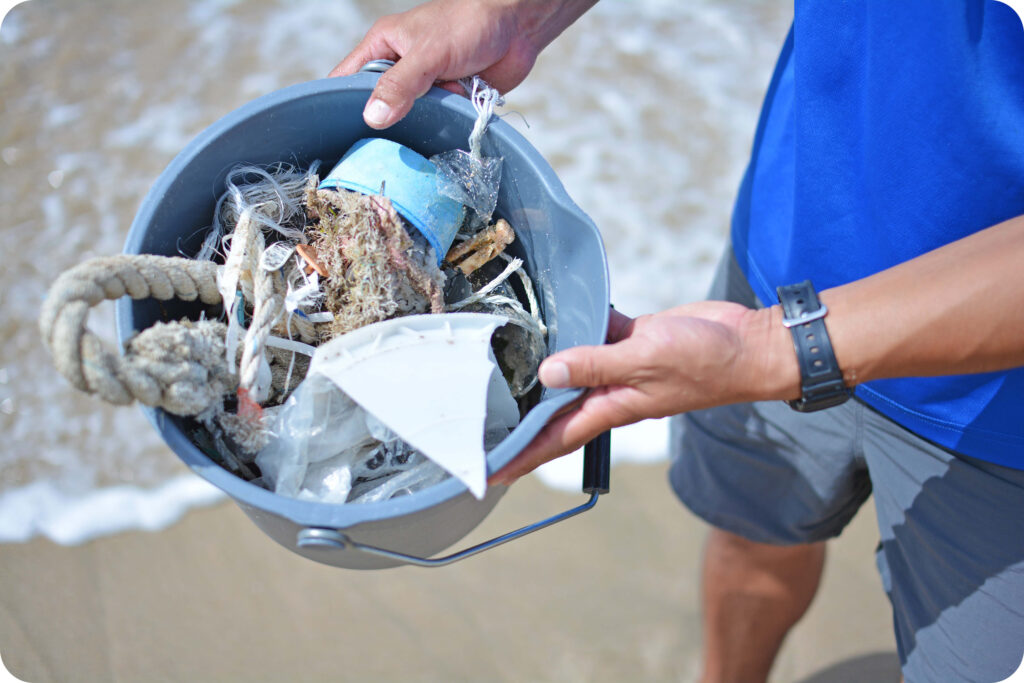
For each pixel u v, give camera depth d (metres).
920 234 0.85
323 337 0.79
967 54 0.74
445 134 0.88
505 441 0.69
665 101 2.19
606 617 1.51
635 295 1.94
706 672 1.47
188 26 2.10
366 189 0.80
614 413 0.77
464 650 1.45
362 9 2.19
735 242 1.19
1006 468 0.88
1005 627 0.92
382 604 1.48
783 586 1.34
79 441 1.60
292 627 1.44
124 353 0.66
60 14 2.06
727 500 1.25
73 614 1.41
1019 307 0.67
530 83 2.17
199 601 1.45
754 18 2.36
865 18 0.82
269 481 0.75
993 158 0.76
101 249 1.79
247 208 0.79
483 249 0.86
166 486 1.57
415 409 0.69
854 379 0.74
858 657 1.54
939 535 0.97
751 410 1.15
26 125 1.91
